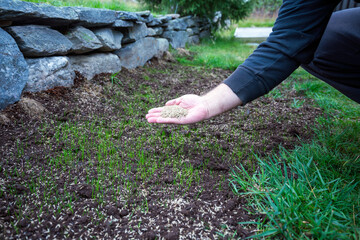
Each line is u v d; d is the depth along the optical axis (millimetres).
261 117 3160
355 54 1943
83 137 2438
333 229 1485
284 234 1467
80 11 3203
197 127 2857
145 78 4266
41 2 3010
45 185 1828
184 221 1604
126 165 2121
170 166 2162
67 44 3090
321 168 2051
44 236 1447
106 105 3133
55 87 2973
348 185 1789
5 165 1970
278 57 1635
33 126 2463
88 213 1623
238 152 2371
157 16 5992
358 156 2188
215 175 2068
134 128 2740
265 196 1804
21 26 2678
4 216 1553
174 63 5637
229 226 1582
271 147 2447
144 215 1636
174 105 2023
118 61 4062
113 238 1471
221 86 1782
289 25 1611
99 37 3666
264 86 1683
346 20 1963
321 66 2215
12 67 2482
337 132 2674
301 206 1618
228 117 3137
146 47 4902
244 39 10070
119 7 4527
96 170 2033
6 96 2449
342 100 3850
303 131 2805
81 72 3404
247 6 9047
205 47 7789
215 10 8367
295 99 3863
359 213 1605
